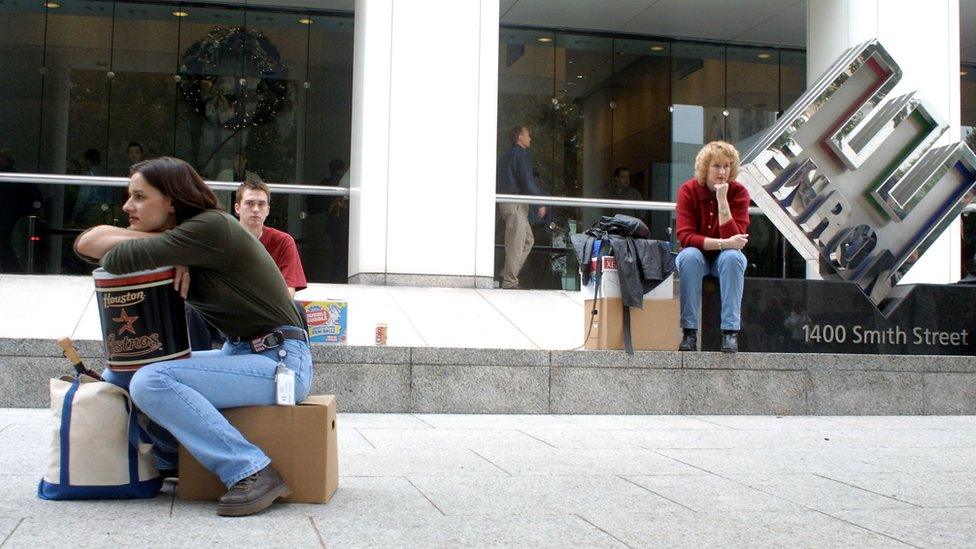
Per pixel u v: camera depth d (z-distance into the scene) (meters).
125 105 15.17
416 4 12.85
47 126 14.95
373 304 11.07
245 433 4.14
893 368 9.09
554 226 15.55
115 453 4.12
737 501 4.55
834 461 5.96
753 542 3.71
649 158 17.00
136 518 3.79
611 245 8.66
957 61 14.31
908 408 9.12
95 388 4.12
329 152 15.63
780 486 5.01
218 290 4.16
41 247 14.20
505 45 16.66
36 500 4.09
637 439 6.77
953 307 9.91
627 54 17.11
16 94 14.92
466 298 11.81
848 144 9.75
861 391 9.01
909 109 9.82
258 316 4.21
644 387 8.45
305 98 15.66
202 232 4.02
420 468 5.27
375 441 6.29
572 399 8.31
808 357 8.87
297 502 4.16
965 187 10.01
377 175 12.65
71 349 4.21
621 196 16.75
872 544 3.73
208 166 15.33
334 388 7.94
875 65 9.63
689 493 4.73
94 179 14.36
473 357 8.16
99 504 4.04
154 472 4.23
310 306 8.07
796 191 9.76
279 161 15.51
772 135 9.75
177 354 4.16
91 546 3.31
